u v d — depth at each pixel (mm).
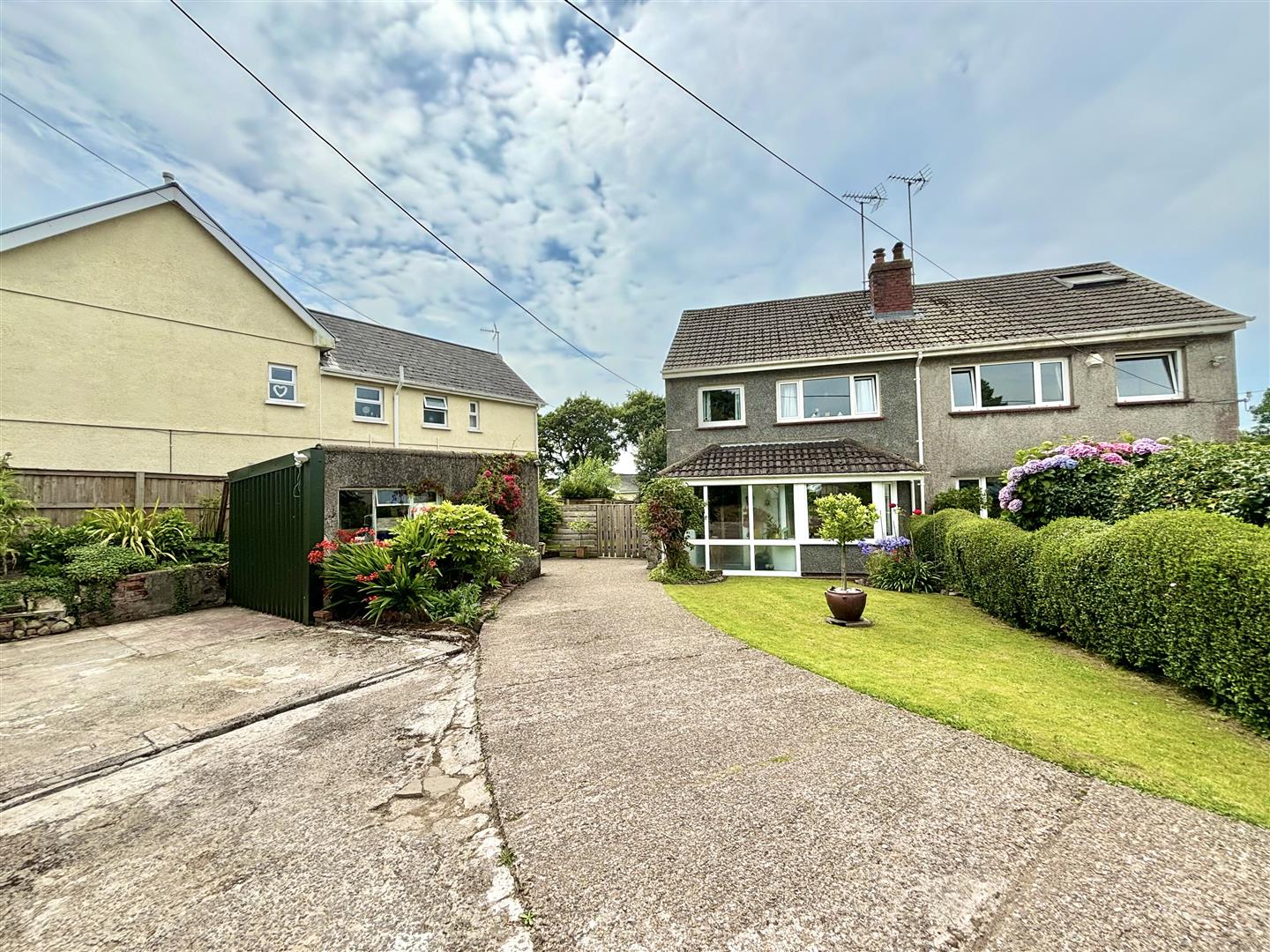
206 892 2248
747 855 2361
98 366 10719
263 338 13422
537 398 22422
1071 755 3180
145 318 11383
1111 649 4934
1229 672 3635
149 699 4559
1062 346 11688
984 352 12164
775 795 2846
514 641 6184
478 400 20078
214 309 12508
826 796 2820
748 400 13719
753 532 11812
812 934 1912
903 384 12609
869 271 14688
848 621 6715
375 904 2145
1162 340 11359
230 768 3381
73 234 10461
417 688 4789
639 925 1982
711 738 3584
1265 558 3455
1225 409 10969
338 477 7910
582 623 6984
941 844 2396
